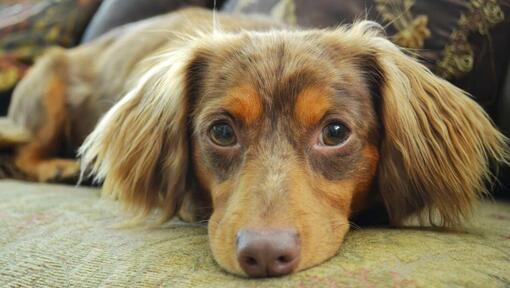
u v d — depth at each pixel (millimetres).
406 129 403
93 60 650
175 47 499
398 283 291
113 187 442
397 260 312
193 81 422
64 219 417
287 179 346
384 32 465
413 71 426
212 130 385
